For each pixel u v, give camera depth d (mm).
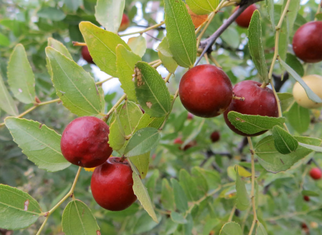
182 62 170
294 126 285
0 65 343
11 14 520
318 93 229
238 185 185
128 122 175
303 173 365
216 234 264
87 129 161
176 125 375
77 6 311
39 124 182
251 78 378
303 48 234
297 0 213
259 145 184
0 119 424
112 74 174
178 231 267
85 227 177
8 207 171
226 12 347
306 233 485
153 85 155
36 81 352
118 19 199
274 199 428
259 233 179
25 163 460
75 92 172
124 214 289
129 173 171
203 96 161
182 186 275
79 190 400
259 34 166
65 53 197
